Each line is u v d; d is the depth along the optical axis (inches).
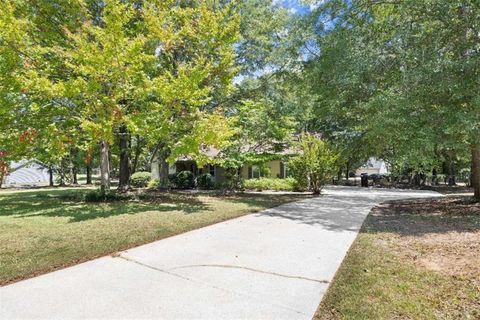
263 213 383.9
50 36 388.2
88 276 163.8
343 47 390.3
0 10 322.0
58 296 139.0
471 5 310.8
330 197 605.0
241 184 723.4
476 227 277.1
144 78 375.9
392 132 362.0
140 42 338.6
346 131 770.8
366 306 128.0
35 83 320.8
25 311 124.7
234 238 249.6
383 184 1095.6
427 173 968.3
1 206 419.5
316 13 445.4
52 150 396.5
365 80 394.6
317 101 504.1
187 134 403.2
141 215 337.7
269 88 633.6
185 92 360.8
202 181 838.5
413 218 341.7
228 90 464.4
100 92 352.8
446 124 324.2
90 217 325.1
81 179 1530.5
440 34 344.5
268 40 601.6
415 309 124.6
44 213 354.3
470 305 126.7
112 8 329.1
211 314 123.1
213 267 178.2
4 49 328.8
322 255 202.4
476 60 301.6
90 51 325.7
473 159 443.5
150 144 448.5
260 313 124.3
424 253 199.3
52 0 390.0
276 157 649.0
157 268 176.6
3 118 378.0
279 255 202.2
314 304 132.5
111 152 714.2
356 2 428.5
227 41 417.4
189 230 278.4
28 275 165.5
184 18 427.8
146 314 122.6
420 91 330.3
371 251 207.5
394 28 382.6
